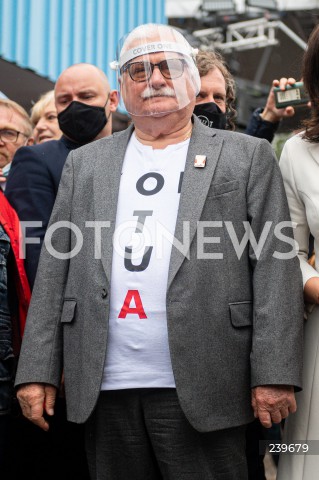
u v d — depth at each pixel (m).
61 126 4.09
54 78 6.09
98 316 3.06
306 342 3.19
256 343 2.94
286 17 8.23
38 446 3.80
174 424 2.98
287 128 5.38
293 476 3.12
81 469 3.81
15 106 4.56
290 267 3.04
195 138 3.26
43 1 6.05
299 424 3.15
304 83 3.25
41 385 3.14
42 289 3.24
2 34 5.91
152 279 3.04
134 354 3.02
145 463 3.07
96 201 3.21
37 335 3.18
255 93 8.21
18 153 3.94
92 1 6.29
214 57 4.38
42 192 3.80
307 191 3.23
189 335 2.96
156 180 3.20
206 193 3.09
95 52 6.32
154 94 3.25
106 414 3.08
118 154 3.33
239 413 2.99
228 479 3.01
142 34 3.32
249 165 3.16
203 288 3.00
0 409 3.26
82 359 3.08
